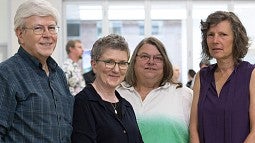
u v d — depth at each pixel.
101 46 2.08
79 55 5.75
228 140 2.27
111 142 1.98
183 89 2.62
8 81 1.77
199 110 2.37
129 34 8.64
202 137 2.36
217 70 2.45
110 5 8.62
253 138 2.21
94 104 2.03
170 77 2.61
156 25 8.62
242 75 2.34
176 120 2.48
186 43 8.60
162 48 2.55
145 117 2.48
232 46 2.34
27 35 1.88
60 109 1.92
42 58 1.94
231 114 2.27
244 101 2.28
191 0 8.53
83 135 1.94
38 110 1.81
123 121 2.08
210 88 2.40
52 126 1.84
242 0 8.57
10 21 7.30
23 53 1.91
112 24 8.66
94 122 1.99
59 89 2.00
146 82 2.57
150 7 8.57
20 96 1.77
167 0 8.54
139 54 2.55
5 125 1.73
